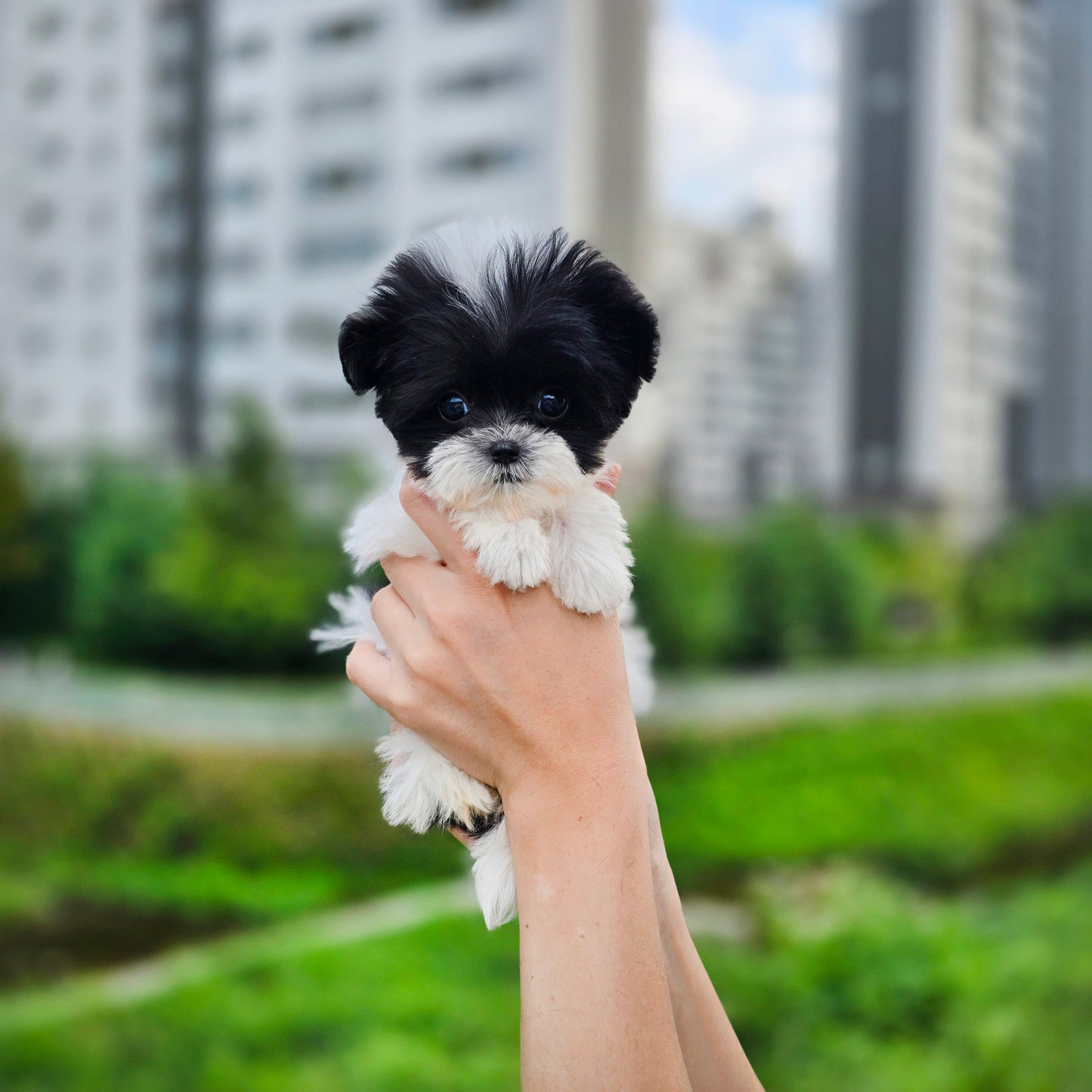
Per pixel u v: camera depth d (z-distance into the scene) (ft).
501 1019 19.52
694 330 47.37
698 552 41.60
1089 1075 17.58
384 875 28.60
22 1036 19.98
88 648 43.55
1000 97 51.98
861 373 51.42
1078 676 42.96
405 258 5.76
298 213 51.72
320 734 33.55
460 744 4.76
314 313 50.80
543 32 46.19
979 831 30.99
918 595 47.16
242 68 52.39
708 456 47.85
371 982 21.01
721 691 38.58
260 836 30.50
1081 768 35.88
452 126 48.52
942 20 49.52
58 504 47.62
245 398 44.27
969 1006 19.06
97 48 54.70
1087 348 54.44
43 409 56.54
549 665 4.71
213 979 21.65
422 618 4.99
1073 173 54.13
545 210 46.24
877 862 29.07
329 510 42.65
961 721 37.04
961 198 50.96
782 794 31.78
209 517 42.63
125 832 31.48
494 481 5.03
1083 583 48.85
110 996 21.70
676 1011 4.83
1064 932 22.52
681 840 29.37
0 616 46.60
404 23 49.16
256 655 41.14
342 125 50.90
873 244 51.21
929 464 50.83
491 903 5.29
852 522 48.52
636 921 4.30
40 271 57.21
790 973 20.06
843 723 35.76
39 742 34.71
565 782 4.52
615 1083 3.99
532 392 5.35
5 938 25.43
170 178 54.03
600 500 5.45
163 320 54.54
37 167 56.59
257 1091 17.58
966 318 51.83
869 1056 18.01
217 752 32.81
